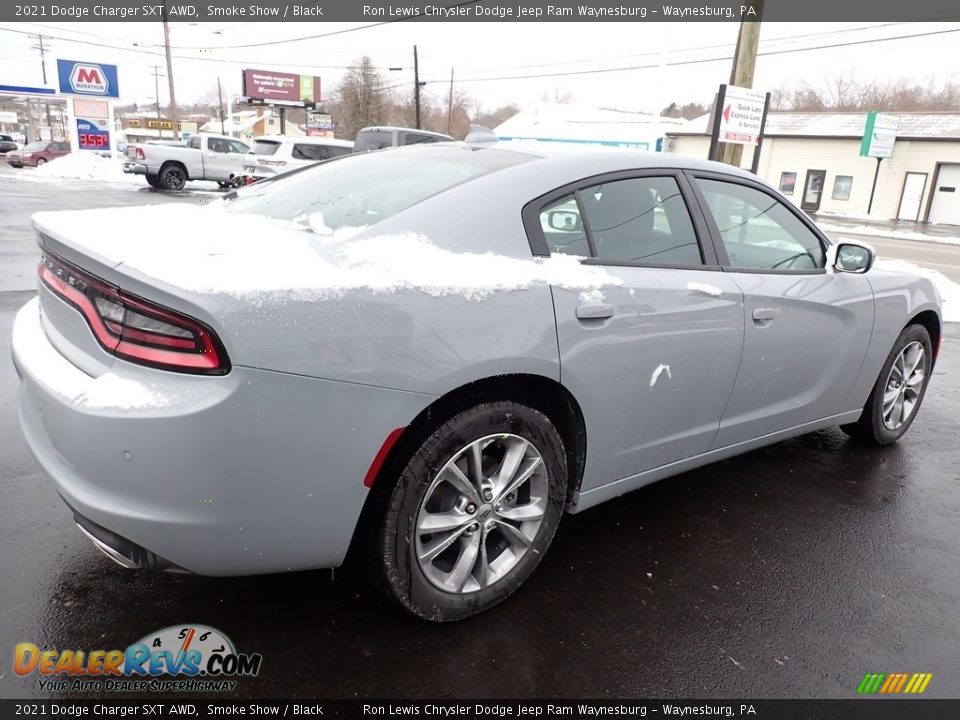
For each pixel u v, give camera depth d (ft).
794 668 7.24
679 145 120.98
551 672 6.95
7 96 109.50
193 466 5.59
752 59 35.01
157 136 243.40
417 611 7.13
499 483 7.43
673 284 8.59
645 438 8.80
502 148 9.16
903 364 13.07
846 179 106.01
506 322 6.95
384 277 6.39
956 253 60.75
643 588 8.44
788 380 10.52
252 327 5.57
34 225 7.55
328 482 6.17
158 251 6.14
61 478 6.13
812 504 10.94
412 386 6.37
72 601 7.47
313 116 169.07
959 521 10.69
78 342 6.45
